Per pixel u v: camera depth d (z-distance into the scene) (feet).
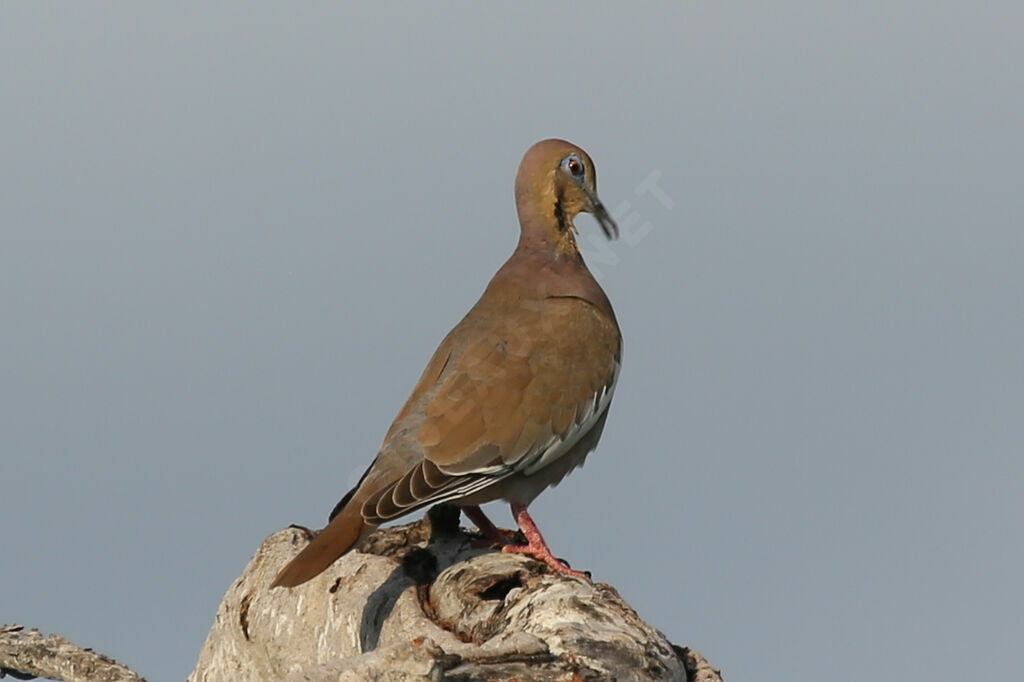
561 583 36.86
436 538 43.73
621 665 33.30
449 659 32.89
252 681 43.14
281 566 42.88
